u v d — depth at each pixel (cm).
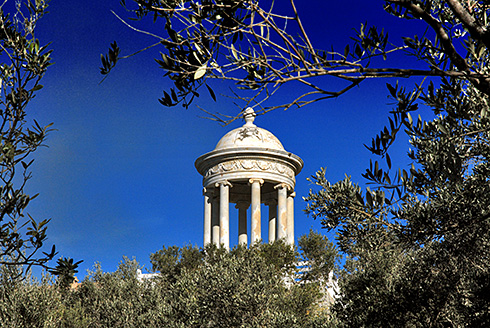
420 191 1091
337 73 589
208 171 5000
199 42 600
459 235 1214
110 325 3478
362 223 1189
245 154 4844
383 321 1586
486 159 1087
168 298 3453
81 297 3906
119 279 4047
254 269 3103
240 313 2794
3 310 2748
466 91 1058
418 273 1488
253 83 615
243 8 596
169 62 597
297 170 5169
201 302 2897
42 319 2828
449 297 1454
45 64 795
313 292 3306
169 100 627
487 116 1009
